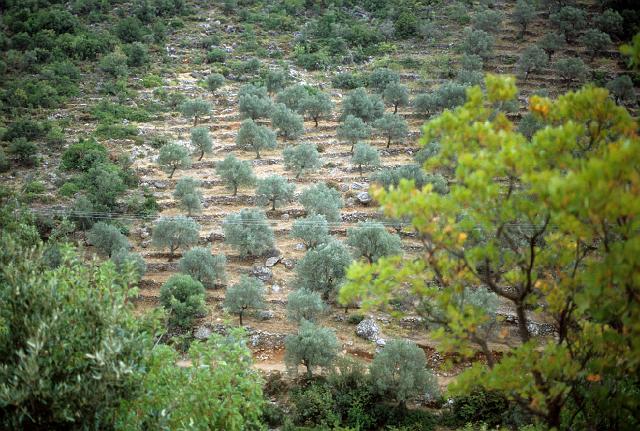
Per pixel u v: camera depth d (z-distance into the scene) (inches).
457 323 424.8
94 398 486.3
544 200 366.3
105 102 2886.3
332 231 2028.8
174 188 2331.4
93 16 3757.4
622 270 343.0
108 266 633.6
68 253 667.4
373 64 3425.2
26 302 542.6
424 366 1333.7
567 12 3430.1
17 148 2337.6
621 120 426.9
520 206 402.6
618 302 372.8
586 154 427.5
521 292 446.0
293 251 1963.6
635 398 424.8
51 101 2839.6
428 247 430.9
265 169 2470.5
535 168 430.3
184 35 3777.1
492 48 3339.1
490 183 392.8
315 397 1307.8
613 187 336.8
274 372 1466.5
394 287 441.7
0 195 2033.7
